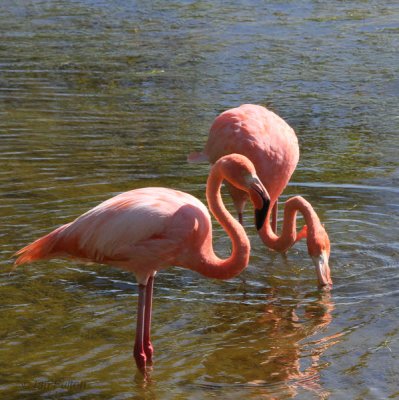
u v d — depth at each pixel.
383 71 18.73
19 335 8.16
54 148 13.61
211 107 16.22
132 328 8.38
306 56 19.94
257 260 10.05
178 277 9.63
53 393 7.15
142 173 12.54
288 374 7.49
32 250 7.95
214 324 8.48
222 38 21.58
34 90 17.14
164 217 7.66
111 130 14.70
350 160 13.34
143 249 7.65
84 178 12.25
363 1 25.75
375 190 11.98
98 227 7.71
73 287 9.24
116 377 7.45
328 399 7.04
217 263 7.83
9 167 12.67
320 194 11.84
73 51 20.39
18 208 11.02
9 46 20.75
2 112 15.61
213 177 7.87
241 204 10.49
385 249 10.14
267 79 18.16
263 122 10.52
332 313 8.68
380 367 7.56
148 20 23.69
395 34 21.75
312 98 16.89
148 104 16.39
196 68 19.00
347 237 10.44
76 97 16.75
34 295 9.02
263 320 8.56
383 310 8.70
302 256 10.18
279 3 25.52
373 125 15.24
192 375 7.49
